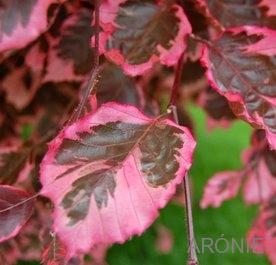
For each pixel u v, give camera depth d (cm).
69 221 30
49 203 44
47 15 36
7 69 49
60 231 30
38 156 50
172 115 36
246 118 34
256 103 34
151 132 32
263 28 36
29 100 50
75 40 46
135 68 37
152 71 49
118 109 32
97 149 31
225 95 34
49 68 47
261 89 34
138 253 100
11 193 32
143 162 32
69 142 31
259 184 57
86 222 31
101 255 56
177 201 58
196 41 41
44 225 45
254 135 56
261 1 41
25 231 50
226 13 41
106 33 37
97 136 32
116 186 31
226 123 53
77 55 46
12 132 54
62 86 51
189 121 52
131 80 47
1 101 51
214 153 118
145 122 33
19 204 32
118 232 31
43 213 46
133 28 37
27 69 48
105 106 32
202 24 42
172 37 37
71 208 31
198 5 41
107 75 46
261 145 56
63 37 46
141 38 37
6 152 50
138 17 38
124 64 37
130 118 32
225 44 36
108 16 37
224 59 35
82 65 46
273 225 57
